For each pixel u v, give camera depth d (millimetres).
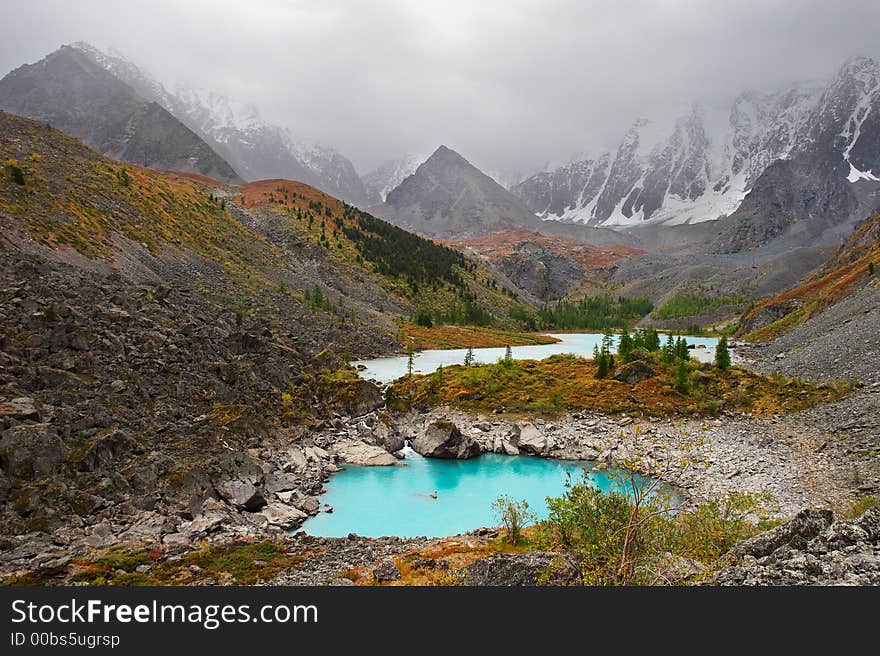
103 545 37375
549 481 67125
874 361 89938
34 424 44031
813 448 66938
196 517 45094
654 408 89188
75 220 131625
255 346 89562
